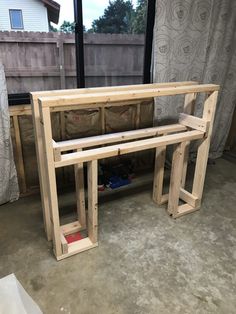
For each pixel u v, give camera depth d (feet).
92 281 4.80
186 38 7.83
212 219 6.63
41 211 6.81
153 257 5.38
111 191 7.81
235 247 5.71
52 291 4.58
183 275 4.97
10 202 7.14
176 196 6.32
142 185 8.20
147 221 6.49
